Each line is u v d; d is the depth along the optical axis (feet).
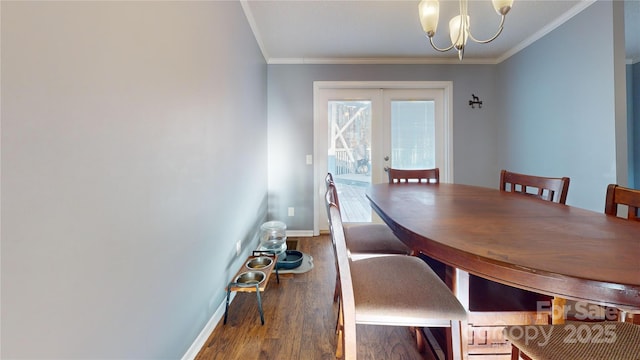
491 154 11.11
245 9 7.11
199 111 4.39
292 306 5.64
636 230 2.81
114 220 2.58
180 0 3.82
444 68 10.98
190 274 4.06
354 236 5.38
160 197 3.32
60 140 2.06
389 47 9.79
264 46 9.66
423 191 5.92
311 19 7.87
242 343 4.49
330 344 4.47
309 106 10.77
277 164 10.78
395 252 5.02
